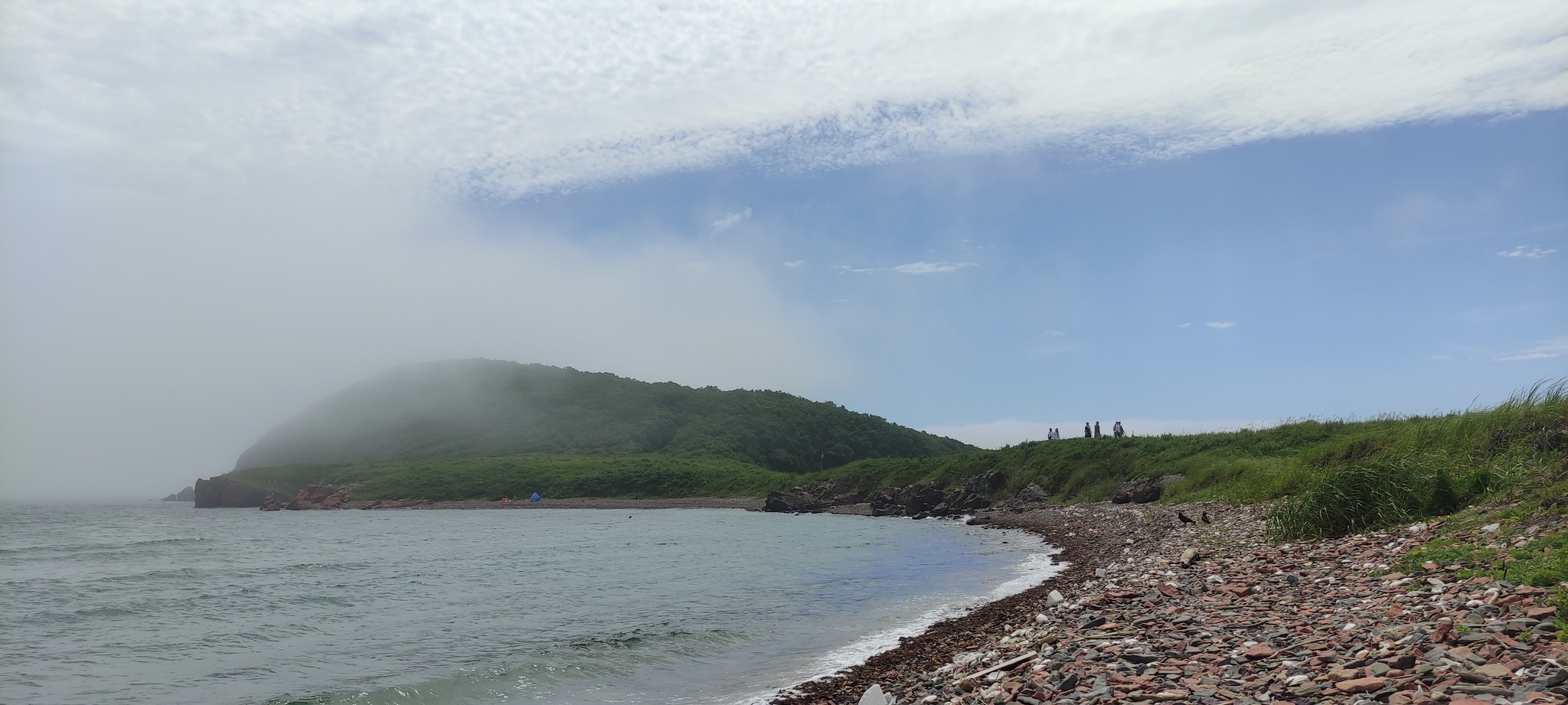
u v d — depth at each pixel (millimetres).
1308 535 17578
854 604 22484
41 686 16156
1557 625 7336
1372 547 14000
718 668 15422
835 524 67312
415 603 26047
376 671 16469
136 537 70625
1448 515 15039
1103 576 21062
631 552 42875
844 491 97562
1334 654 8047
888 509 79438
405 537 63344
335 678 16078
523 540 55938
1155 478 48625
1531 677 6328
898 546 41875
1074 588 20375
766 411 189750
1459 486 15961
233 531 78875
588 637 18969
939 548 39281
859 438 189625
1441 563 11094
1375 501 16906
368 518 105312
